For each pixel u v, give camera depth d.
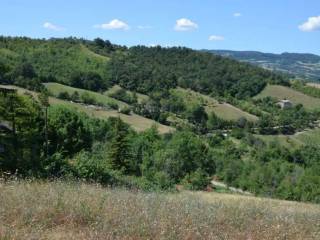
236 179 95.81
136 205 10.03
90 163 30.14
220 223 9.65
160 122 155.88
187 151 81.69
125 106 153.00
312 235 9.30
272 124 182.00
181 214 9.55
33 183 12.41
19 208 8.77
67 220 8.50
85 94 148.25
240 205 12.39
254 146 140.25
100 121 92.88
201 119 172.25
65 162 30.53
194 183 74.94
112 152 62.62
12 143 34.16
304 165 115.00
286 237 8.98
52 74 166.12
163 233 8.05
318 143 166.50
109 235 7.68
